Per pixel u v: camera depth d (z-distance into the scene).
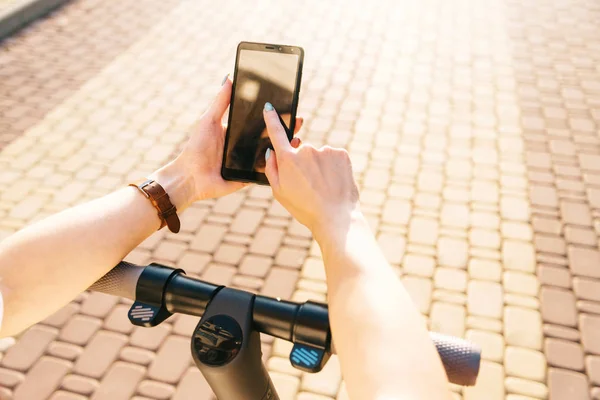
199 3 7.58
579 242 3.54
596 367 2.79
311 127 4.83
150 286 0.77
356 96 5.29
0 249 0.73
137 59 6.15
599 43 6.09
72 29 6.87
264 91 1.10
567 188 4.01
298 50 1.09
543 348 2.89
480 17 6.89
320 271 3.46
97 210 0.79
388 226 3.75
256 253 3.60
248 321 0.71
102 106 5.30
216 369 0.69
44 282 0.72
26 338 3.07
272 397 0.81
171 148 4.71
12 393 2.81
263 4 7.48
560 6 7.07
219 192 0.99
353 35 6.54
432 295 3.23
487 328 3.01
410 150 4.50
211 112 0.97
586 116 4.84
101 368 2.92
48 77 5.81
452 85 5.42
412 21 6.87
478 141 4.57
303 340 0.70
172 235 3.75
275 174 0.77
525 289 3.23
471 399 2.67
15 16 6.76
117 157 4.61
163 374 2.89
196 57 6.18
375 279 0.60
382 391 0.51
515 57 5.89
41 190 4.25
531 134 4.63
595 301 3.13
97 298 3.30
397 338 0.54
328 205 0.71
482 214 3.81
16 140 4.82
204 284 0.76
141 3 7.61
